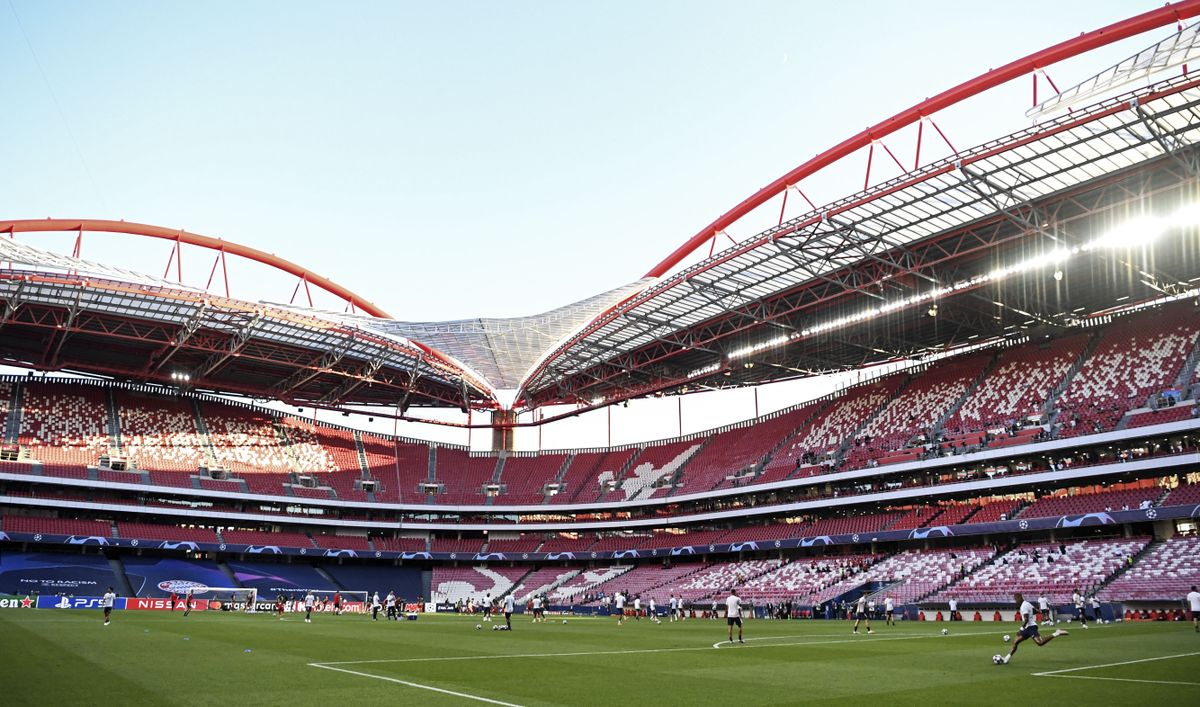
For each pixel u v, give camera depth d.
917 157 54.41
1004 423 68.06
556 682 18.80
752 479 83.81
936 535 65.50
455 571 92.00
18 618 42.91
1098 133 42.56
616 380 93.62
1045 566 57.06
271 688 16.83
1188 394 58.47
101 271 62.44
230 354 77.62
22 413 81.12
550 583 89.31
